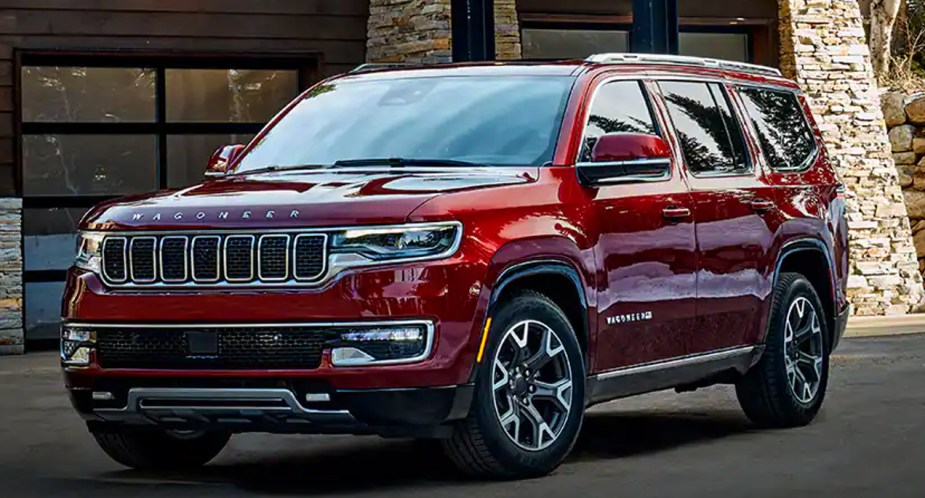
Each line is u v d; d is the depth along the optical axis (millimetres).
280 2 18625
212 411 7316
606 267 8172
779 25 22156
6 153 17516
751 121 9906
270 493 7461
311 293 7129
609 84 8742
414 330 7148
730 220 9258
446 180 7672
